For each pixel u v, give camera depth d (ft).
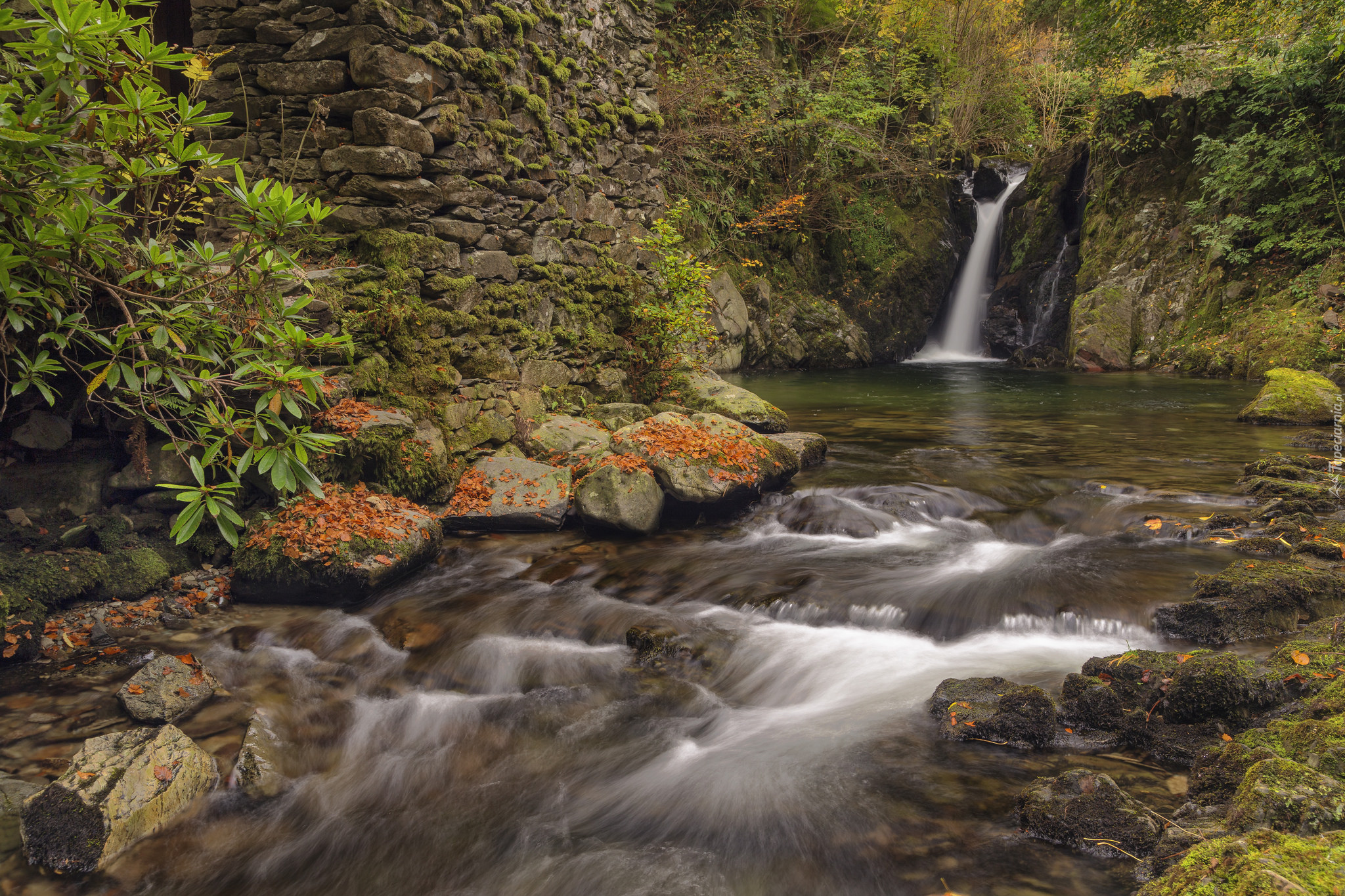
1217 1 46.21
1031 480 22.16
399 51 18.47
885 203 61.62
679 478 19.33
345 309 17.87
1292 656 10.64
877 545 18.15
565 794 10.07
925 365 58.03
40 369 12.75
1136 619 13.15
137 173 13.16
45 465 14.67
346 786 10.28
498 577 16.42
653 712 12.00
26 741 10.48
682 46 48.49
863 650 13.35
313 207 14.44
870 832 8.79
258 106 19.29
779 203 50.65
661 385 29.32
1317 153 45.24
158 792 9.35
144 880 8.59
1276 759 7.89
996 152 68.85
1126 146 56.65
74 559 14.07
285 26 18.79
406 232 19.02
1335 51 40.37
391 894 8.44
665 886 8.28
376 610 14.83
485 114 21.34
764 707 12.12
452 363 20.54
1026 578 15.05
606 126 27.81
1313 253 45.80
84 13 11.64
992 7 63.21
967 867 8.13
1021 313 63.26
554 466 21.07
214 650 13.24
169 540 15.40
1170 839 7.82
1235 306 49.16
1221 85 50.11
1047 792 8.77
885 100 60.29
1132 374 50.39
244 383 13.84
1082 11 54.34
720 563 16.99
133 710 11.07
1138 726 10.08
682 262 29.84
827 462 25.20
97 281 13.04
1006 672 12.23
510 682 12.76
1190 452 25.85
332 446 16.17
